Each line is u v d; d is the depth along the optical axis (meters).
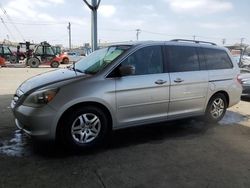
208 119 6.47
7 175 3.87
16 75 17.67
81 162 4.34
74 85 4.55
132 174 4.02
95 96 4.63
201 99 6.05
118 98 4.88
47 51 28.05
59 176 3.89
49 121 4.34
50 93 4.38
